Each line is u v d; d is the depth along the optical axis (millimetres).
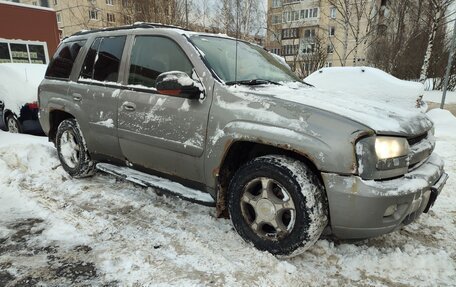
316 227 2480
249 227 2826
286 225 2725
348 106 2742
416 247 2938
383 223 2393
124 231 3098
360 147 2352
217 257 2682
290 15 31422
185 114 3047
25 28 16422
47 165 4758
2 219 3357
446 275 2578
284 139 2518
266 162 2648
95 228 3146
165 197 3824
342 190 2357
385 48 23891
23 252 2799
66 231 3107
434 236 3145
